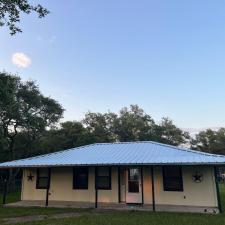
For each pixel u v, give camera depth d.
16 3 11.92
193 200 14.88
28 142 34.12
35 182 18.20
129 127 57.69
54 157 17.52
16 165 15.84
